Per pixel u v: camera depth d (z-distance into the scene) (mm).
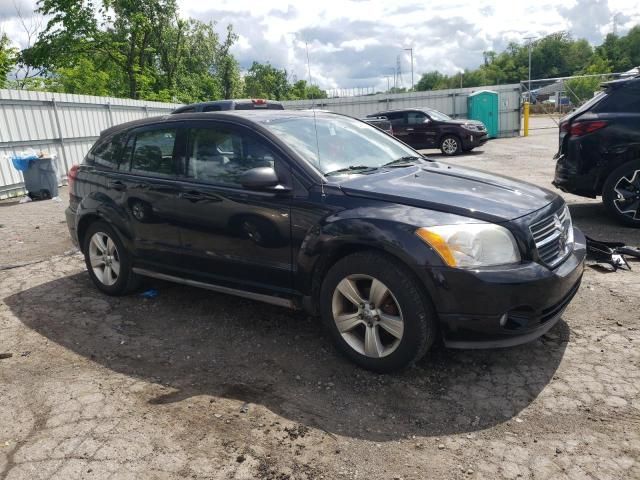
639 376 3107
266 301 3756
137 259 4523
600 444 2543
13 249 6898
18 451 2654
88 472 2475
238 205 3719
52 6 27922
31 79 26719
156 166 4355
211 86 38062
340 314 3363
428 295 3020
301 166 3535
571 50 108125
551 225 3305
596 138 6180
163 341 3902
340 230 3205
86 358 3686
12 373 3496
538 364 3305
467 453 2535
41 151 12516
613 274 4715
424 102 25203
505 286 2879
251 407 2990
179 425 2830
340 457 2545
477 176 3773
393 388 3119
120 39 30297
